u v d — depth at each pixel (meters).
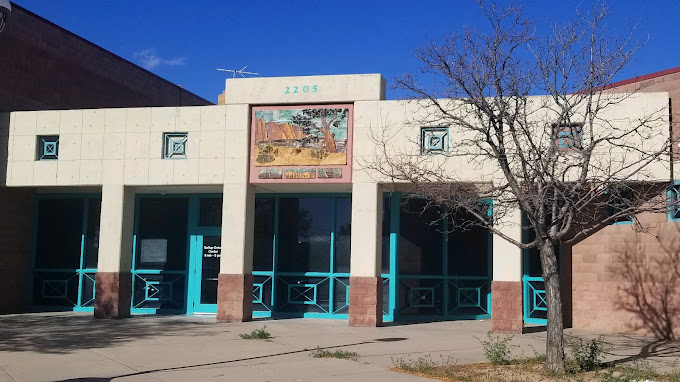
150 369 10.64
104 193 18.06
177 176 17.66
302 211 19.09
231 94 17.61
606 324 16.17
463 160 15.90
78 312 19.92
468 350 12.81
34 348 12.77
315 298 18.64
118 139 18.14
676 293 14.91
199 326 16.36
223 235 17.27
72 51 22.72
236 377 9.99
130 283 18.42
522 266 16.58
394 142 16.52
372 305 16.41
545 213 10.99
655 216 15.47
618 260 16.08
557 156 10.45
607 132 14.97
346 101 16.97
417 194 13.28
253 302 18.95
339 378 9.88
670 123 14.26
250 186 17.55
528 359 11.48
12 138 18.75
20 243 20.22
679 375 10.02
